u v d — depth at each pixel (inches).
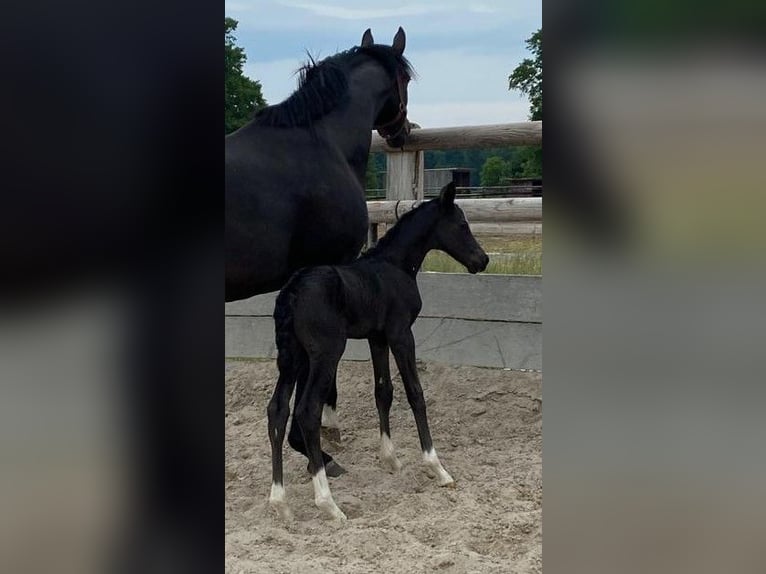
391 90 185.8
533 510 142.3
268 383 222.2
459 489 156.4
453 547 126.6
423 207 166.4
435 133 214.4
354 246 175.2
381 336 166.7
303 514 149.3
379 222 226.2
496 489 153.0
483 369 208.4
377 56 184.1
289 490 159.9
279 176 160.2
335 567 119.8
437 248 169.8
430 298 214.5
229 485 166.7
